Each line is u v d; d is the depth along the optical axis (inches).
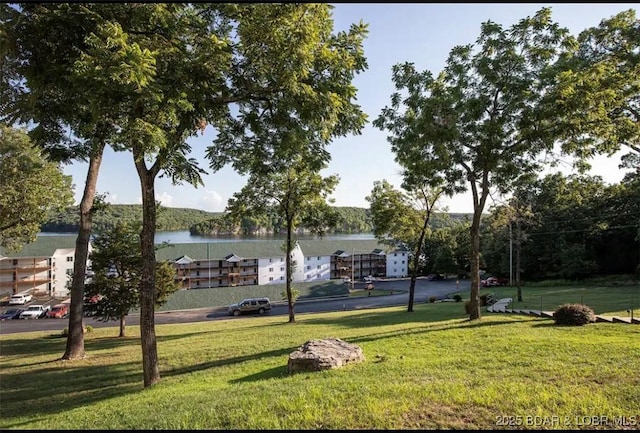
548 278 2096.5
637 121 592.1
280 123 350.6
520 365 295.1
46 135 338.0
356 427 181.2
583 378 253.1
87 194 576.1
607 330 446.3
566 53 504.1
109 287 797.2
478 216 587.8
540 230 2044.8
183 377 349.7
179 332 852.0
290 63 293.1
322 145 378.0
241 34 296.8
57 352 614.9
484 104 529.0
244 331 735.7
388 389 230.7
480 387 233.9
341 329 650.2
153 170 345.1
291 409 205.2
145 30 282.8
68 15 258.1
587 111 476.7
